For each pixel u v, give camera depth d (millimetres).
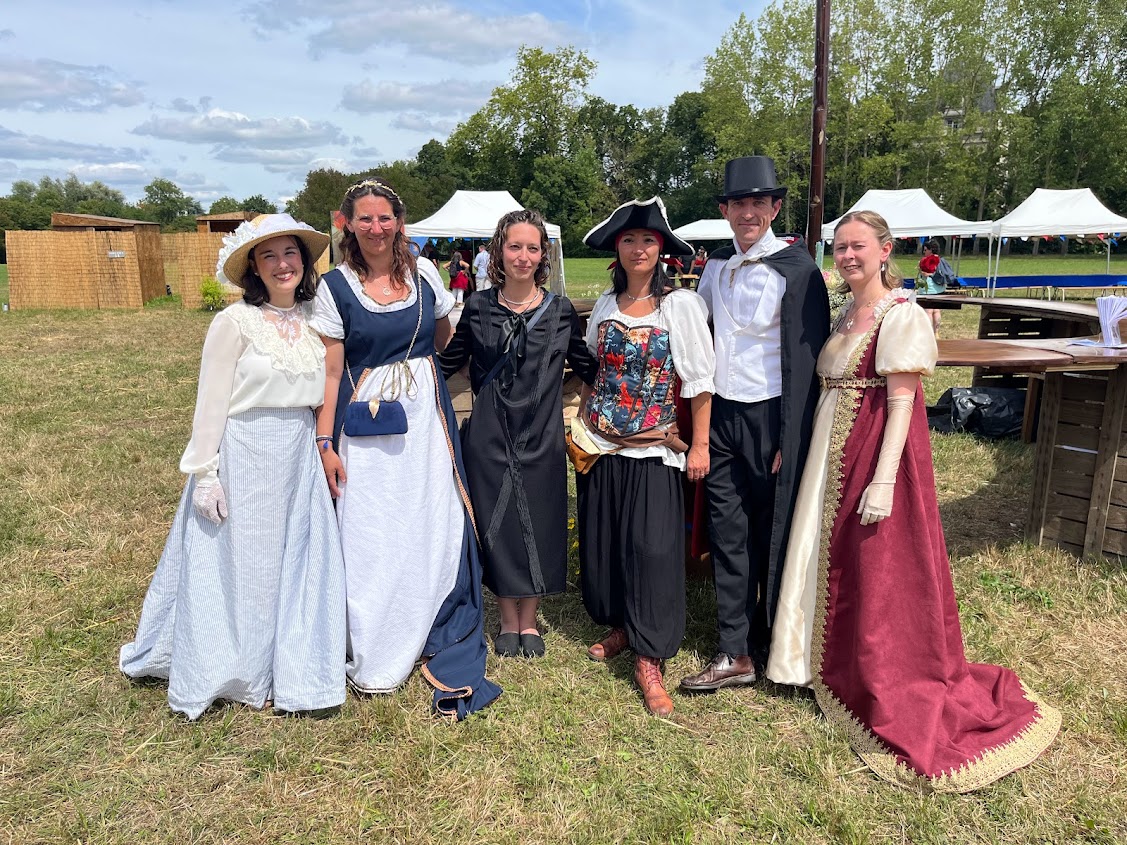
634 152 71250
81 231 18281
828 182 40469
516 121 53625
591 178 55531
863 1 37594
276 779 2461
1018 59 38875
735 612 2967
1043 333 7141
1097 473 3895
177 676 2736
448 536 3033
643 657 2928
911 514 2627
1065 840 2227
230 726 2723
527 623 3285
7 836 2225
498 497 3004
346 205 2744
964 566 3977
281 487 2732
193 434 2623
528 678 3051
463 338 3098
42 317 16062
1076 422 3980
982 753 2510
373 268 2840
